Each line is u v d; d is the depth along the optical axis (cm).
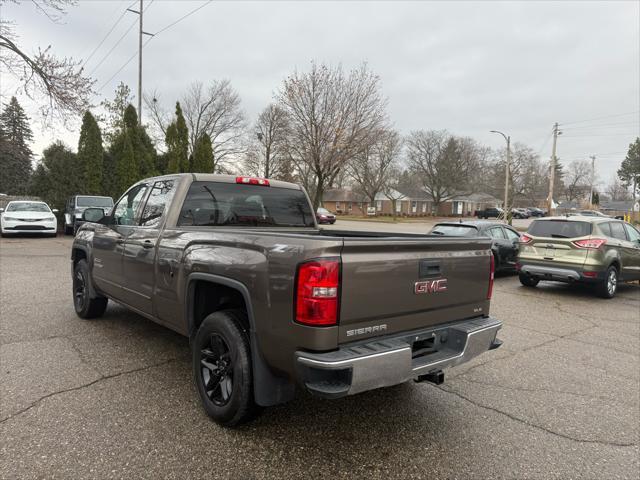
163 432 302
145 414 325
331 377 249
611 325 664
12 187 3703
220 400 319
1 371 397
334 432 313
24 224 1700
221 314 313
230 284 297
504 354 509
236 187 436
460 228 1053
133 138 2406
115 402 343
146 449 280
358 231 475
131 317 591
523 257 942
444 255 312
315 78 1703
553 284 1064
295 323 252
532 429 328
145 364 422
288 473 262
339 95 1708
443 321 317
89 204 1812
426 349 308
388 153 5253
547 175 7000
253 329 282
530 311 751
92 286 547
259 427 316
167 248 376
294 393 295
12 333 512
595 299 876
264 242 278
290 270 256
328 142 1703
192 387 374
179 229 376
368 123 1759
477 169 6456
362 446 296
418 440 306
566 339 581
